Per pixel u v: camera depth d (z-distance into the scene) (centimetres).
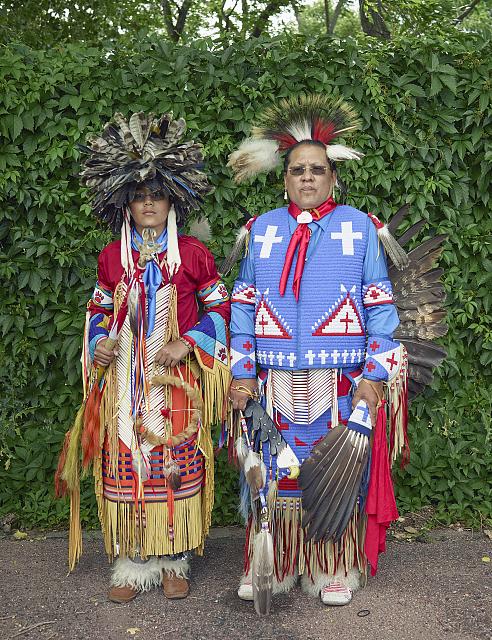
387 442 301
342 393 284
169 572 304
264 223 294
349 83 358
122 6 871
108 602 301
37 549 353
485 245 369
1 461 379
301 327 278
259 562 276
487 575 322
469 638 270
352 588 303
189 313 294
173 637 274
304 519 278
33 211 357
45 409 382
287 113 292
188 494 293
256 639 272
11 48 358
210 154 357
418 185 361
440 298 319
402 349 289
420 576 321
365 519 294
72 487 303
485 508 380
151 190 279
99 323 298
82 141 354
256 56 360
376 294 284
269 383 287
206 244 368
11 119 348
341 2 1103
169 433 286
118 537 294
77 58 354
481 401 382
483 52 362
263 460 287
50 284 368
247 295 293
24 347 369
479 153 369
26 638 273
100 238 363
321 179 280
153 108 357
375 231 288
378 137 361
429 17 553
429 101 364
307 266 281
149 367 285
